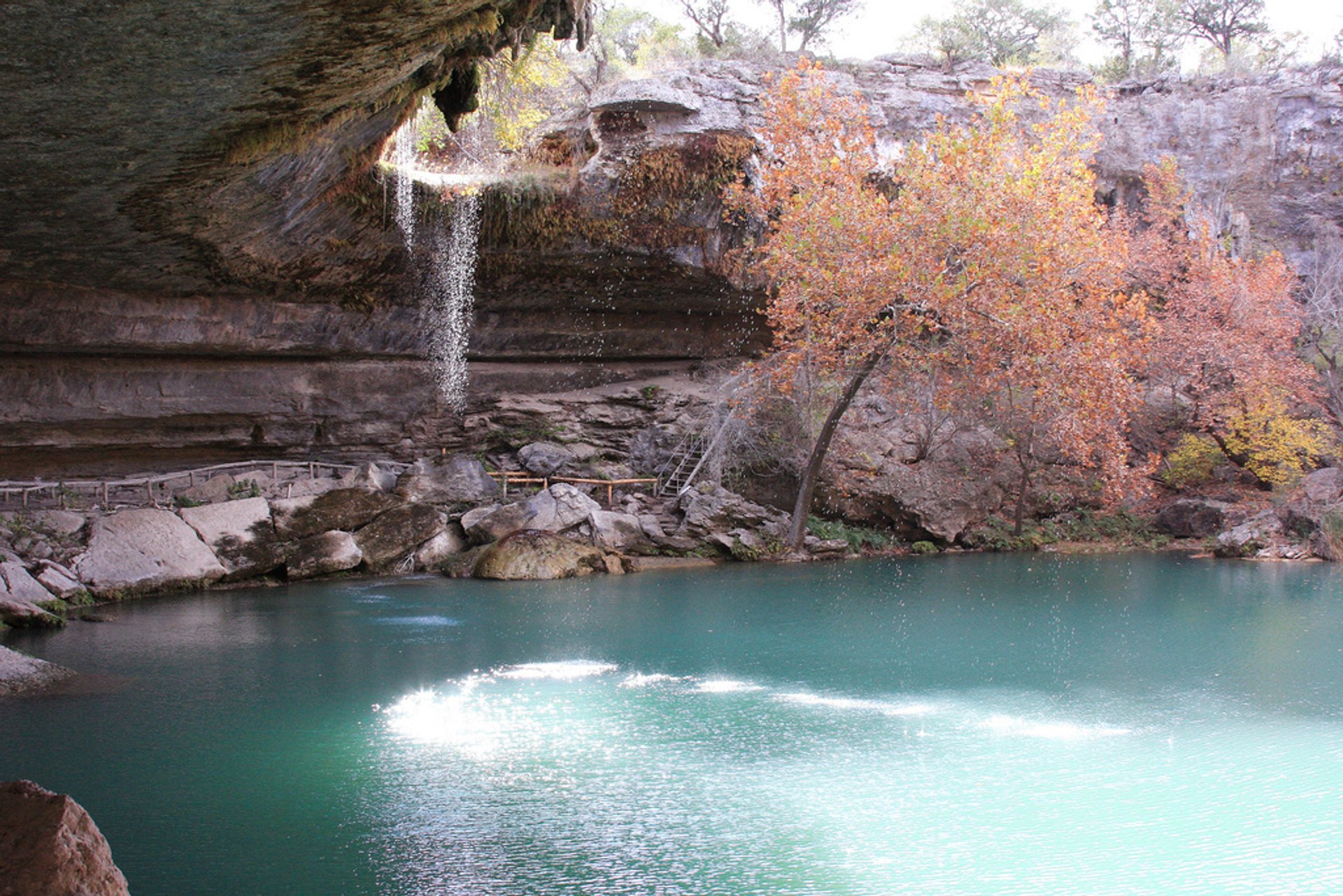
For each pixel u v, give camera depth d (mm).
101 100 8492
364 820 7957
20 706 11219
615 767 9227
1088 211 22844
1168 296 30094
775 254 22359
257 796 8484
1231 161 33688
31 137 9359
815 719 10781
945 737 10109
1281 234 34062
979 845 7434
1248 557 24250
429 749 9727
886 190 26750
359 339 22953
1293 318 29312
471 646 14484
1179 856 7227
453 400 25203
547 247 23359
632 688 12180
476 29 8641
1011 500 27828
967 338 22062
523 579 20922
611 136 23125
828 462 26109
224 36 7434
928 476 26594
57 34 6918
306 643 14641
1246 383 27391
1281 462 27000
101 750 9703
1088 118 23250
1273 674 12758
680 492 25000
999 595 19016
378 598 18594
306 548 20938
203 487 21891
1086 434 23047
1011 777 8898
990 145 21984
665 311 27297
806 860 7191
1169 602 18125
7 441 19719
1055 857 7227
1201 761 9305
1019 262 21297
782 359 25969
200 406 21562
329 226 19109
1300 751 9562
